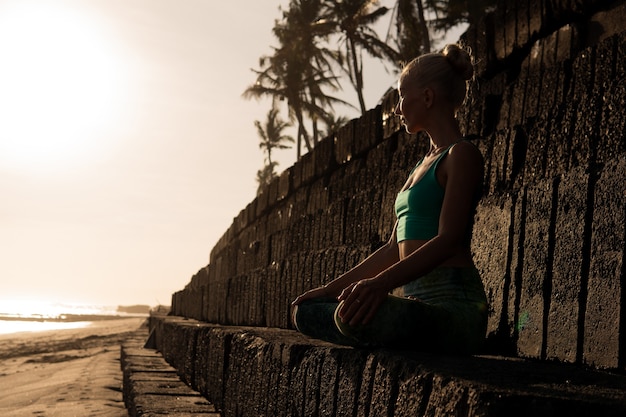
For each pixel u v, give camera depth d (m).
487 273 2.83
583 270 2.21
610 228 2.11
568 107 2.75
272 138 47.88
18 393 9.66
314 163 7.37
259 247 8.08
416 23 22.55
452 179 2.32
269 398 3.09
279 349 2.99
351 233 4.87
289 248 6.61
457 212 2.27
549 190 2.45
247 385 3.54
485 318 2.41
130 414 5.70
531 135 2.94
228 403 3.99
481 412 1.44
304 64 32.22
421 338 2.21
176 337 6.74
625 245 2.03
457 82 2.53
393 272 2.21
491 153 3.19
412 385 1.81
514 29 3.97
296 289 5.19
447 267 2.38
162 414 4.00
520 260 2.60
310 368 2.58
